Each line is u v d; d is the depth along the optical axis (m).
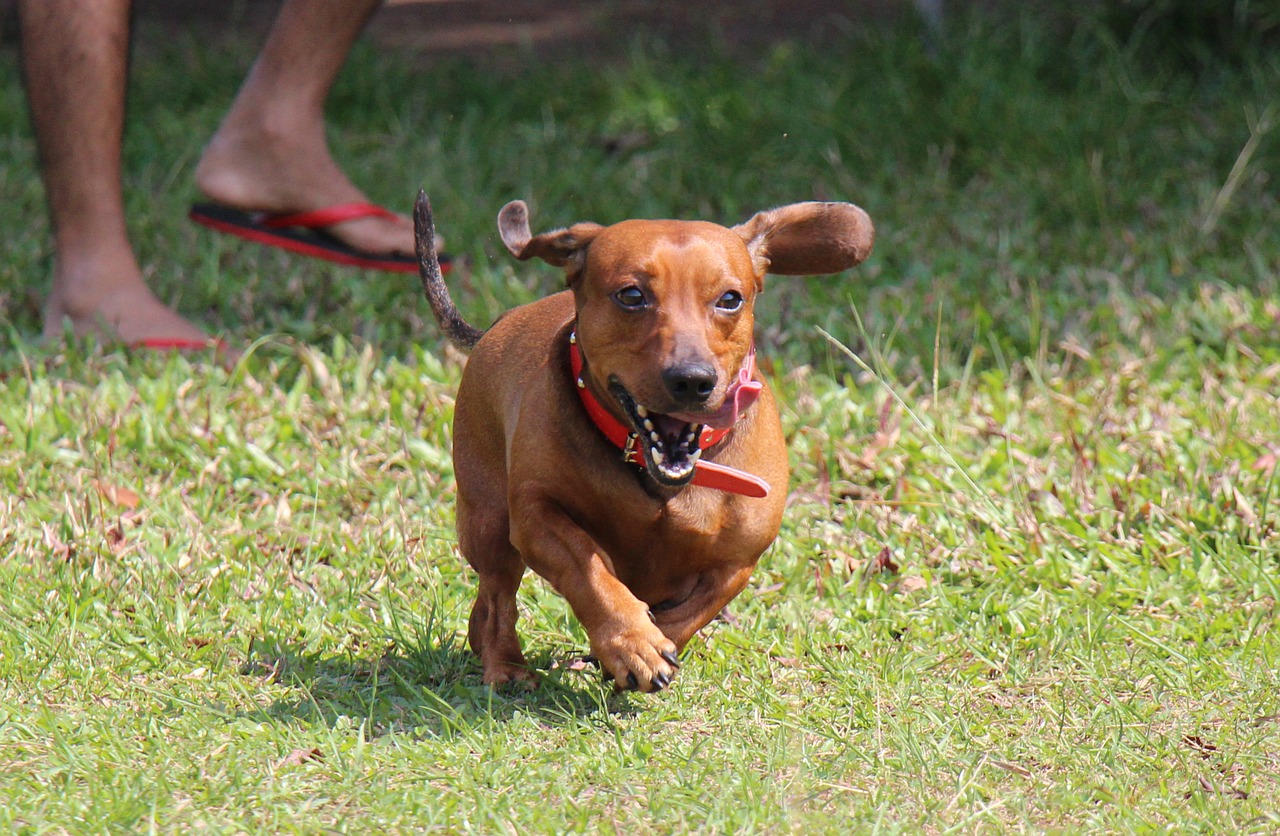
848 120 16.08
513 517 6.51
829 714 6.61
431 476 9.24
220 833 5.41
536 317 7.21
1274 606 7.62
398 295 12.29
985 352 11.11
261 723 6.36
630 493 6.38
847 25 19.95
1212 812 5.70
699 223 6.46
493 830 5.54
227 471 9.22
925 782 5.98
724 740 6.34
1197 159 14.98
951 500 8.88
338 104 18.06
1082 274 12.49
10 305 12.09
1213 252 12.91
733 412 6.07
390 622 7.52
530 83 18.72
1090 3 18.83
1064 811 5.77
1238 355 10.93
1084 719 6.58
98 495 8.66
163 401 9.99
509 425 6.87
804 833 5.50
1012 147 15.15
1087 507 8.73
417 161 15.84
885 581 8.07
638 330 6.14
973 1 20.03
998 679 7.00
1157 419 9.89
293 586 7.89
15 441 9.50
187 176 15.52
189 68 19.50
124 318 11.21
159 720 6.35
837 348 11.19
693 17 22.72
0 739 6.12
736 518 6.54
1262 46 17.78
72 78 10.82
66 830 5.41
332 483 9.09
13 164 15.63
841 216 6.91
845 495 9.13
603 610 6.17
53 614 7.36
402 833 5.47
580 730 6.42
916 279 12.34
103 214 11.20
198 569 8.00
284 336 11.43
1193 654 7.12
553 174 15.46
